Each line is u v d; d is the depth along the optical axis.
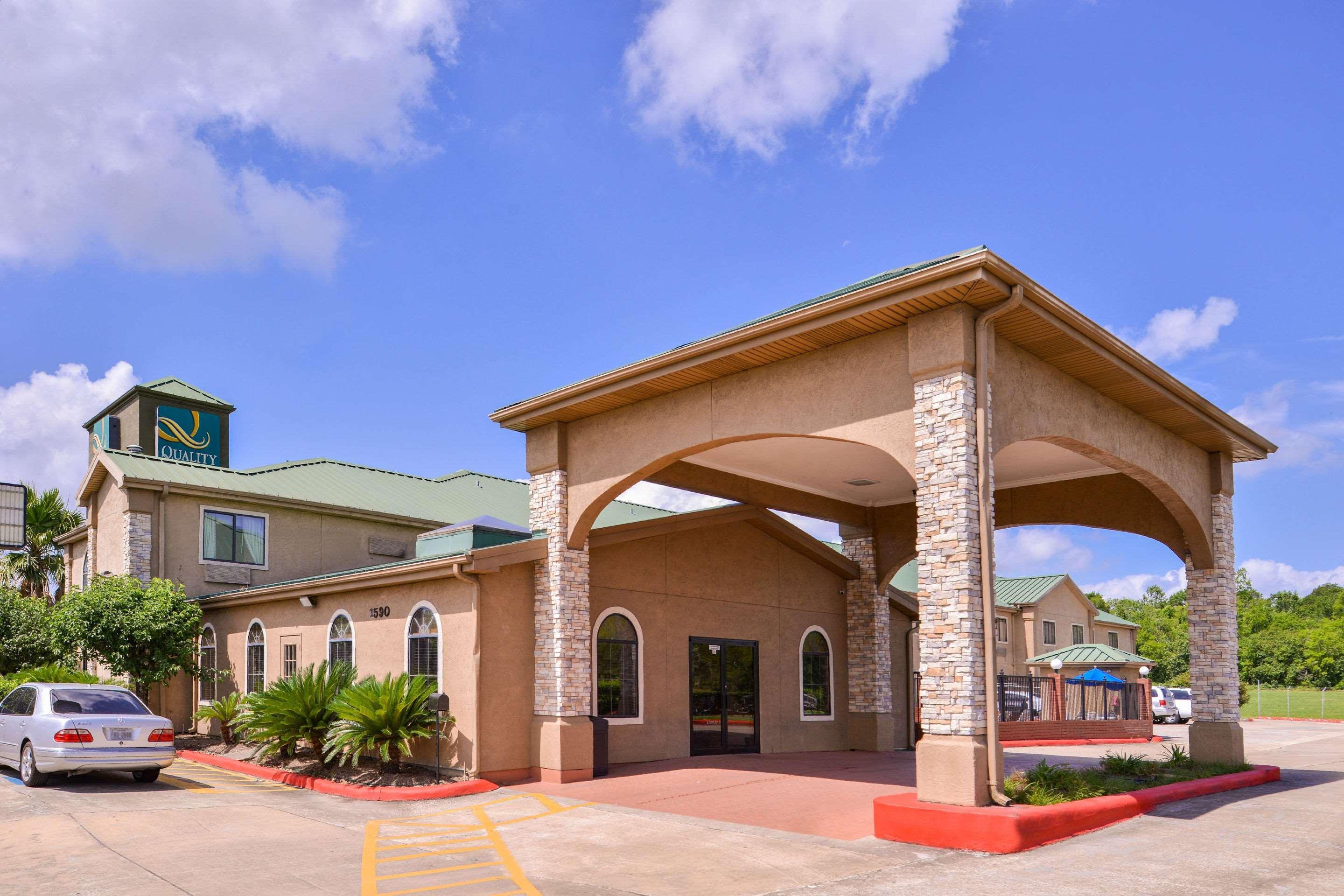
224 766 16.23
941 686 10.28
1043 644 42.78
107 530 22.91
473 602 14.12
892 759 18.42
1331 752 22.47
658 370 13.04
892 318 10.97
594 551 16.38
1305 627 68.25
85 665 22.67
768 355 12.19
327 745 14.26
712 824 11.05
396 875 8.70
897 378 11.16
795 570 20.47
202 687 20.78
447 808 12.23
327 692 15.03
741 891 8.10
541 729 14.36
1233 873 8.61
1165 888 8.07
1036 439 11.95
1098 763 17.56
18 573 27.80
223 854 9.43
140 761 13.45
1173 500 15.83
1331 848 9.70
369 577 15.64
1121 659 35.03
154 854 9.38
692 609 18.02
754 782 14.21
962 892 7.96
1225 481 17.00
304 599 17.66
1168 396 13.86
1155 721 36.47
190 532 21.81
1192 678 16.70
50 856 9.22
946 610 10.29
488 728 13.91
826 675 20.86
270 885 8.27
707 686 18.09
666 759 17.00
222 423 27.20
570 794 13.15
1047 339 11.50
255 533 22.84
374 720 13.66
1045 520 18.59
